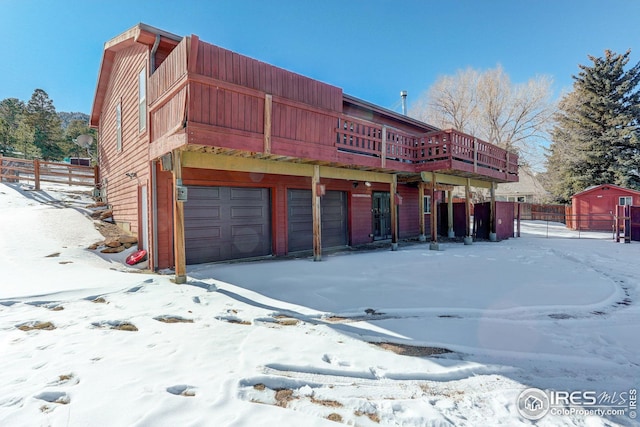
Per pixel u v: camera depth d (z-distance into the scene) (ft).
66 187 47.16
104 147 40.34
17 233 25.14
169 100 17.37
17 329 10.25
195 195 22.65
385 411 6.45
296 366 8.13
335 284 16.42
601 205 54.29
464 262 22.62
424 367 8.27
